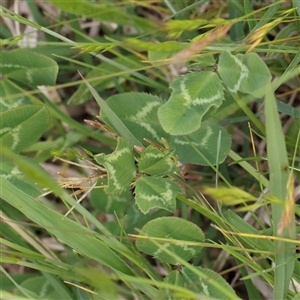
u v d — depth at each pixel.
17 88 0.49
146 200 0.45
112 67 0.51
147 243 0.45
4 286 0.48
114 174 0.44
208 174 0.50
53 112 0.50
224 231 0.45
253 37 0.44
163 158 0.45
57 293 0.48
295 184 0.50
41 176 0.41
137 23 0.47
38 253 0.47
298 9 0.45
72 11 0.46
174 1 0.51
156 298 0.43
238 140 0.52
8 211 0.49
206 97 0.44
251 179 0.50
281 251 0.43
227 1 0.50
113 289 0.45
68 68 0.52
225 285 0.45
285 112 0.48
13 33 0.53
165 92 0.51
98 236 0.45
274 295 0.44
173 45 0.42
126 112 0.46
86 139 0.52
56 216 0.45
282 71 0.50
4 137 0.46
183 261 0.43
